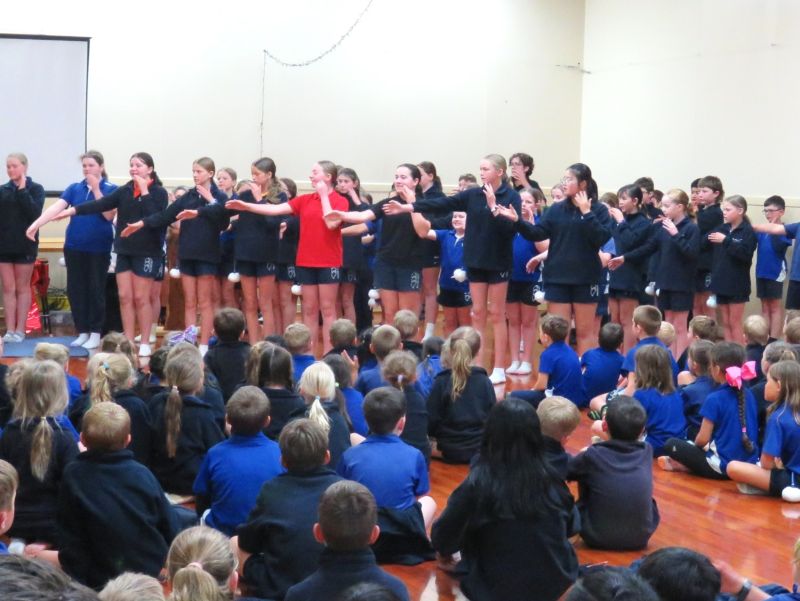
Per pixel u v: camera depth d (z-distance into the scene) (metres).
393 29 10.68
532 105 11.36
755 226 7.70
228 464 3.46
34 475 3.39
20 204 7.68
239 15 10.08
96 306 7.84
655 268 8.30
